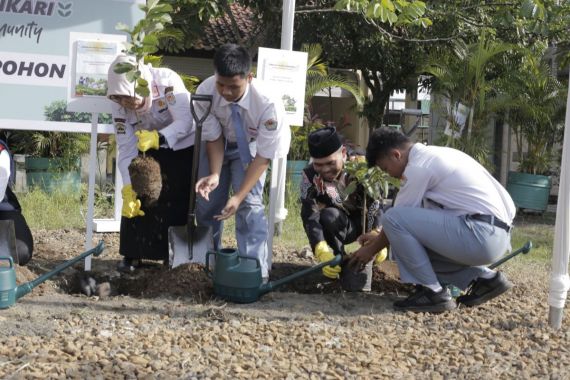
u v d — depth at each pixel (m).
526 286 6.12
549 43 13.75
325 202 5.66
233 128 5.19
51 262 6.10
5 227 5.43
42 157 11.22
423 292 5.02
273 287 5.06
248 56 4.88
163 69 5.36
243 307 4.93
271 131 4.99
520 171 13.39
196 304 4.92
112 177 11.89
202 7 9.98
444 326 4.75
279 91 5.98
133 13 6.07
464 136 12.72
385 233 4.98
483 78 12.12
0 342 3.97
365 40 12.32
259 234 5.43
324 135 5.34
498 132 15.42
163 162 5.43
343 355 4.11
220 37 15.12
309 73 11.74
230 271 4.94
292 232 8.62
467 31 12.51
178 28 10.38
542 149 13.20
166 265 5.66
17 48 5.89
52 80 6.02
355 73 15.45
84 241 7.38
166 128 5.21
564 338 4.62
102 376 3.55
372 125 14.74
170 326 4.45
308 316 4.82
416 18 6.74
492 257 4.92
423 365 4.05
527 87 12.68
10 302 4.59
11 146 11.52
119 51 5.49
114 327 4.36
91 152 5.60
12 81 5.92
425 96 16.48
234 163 5.46
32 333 4.16
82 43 5.43
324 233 5.66
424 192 4.93
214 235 5.69
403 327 4.71
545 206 13.16
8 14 5.83
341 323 4.73
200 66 15.66
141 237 5.60
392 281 5.80
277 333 4.40
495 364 4.11
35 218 8.77
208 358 3.90
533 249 8.88
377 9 6.31
